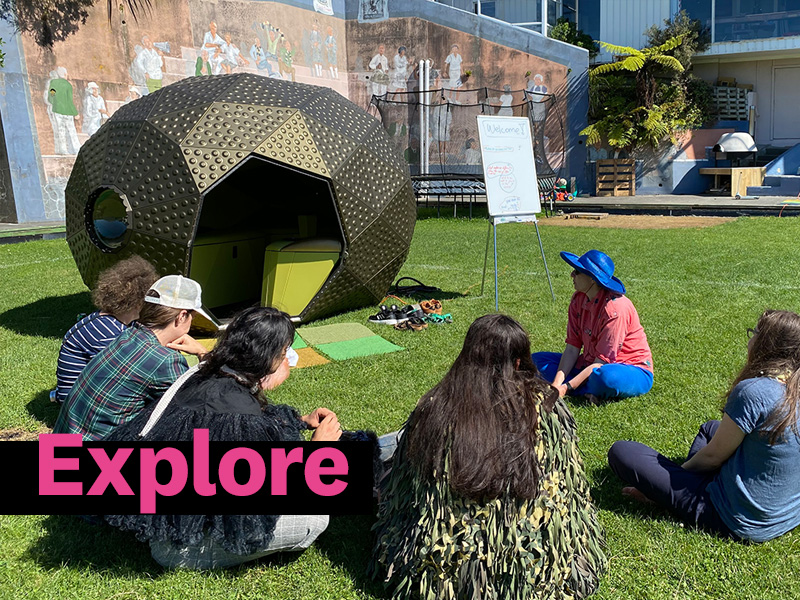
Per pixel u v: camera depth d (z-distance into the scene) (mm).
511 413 2314
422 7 20688
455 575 2334
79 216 6082
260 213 8320
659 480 2992
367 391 4801
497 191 7113
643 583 2643
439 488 2346
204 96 5898
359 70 21750
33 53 14969
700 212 16312
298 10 20031
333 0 21156
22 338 6395
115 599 2617
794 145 21078
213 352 2641
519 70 20562
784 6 20312
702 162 20922
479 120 7016
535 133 20203
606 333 4363
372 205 6445
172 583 2688
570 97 20656
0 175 15305
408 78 21188
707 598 2559
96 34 15906
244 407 2529
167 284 3094
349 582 2689
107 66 16188
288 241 6723
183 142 5613
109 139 5957
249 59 19016
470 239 12867
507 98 20688
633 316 4469
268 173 8188
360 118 6750
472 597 2311
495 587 2330
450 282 8664
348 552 2881
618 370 4348
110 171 5754
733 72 22297
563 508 2416
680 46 20453
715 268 8969
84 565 2832
